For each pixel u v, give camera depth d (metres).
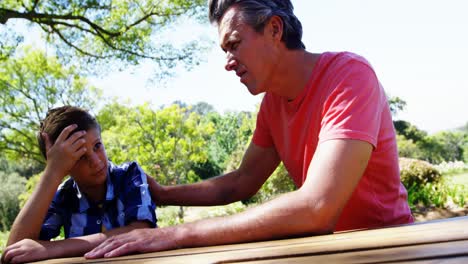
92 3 9.03
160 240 1.07
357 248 0.73
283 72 1.39
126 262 0.87
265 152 1.78
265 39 1.35
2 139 13.63
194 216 13.07
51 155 1.44
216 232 1.06
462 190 10.06
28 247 1.21
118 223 1.57
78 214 1.61
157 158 14.09
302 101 1.39
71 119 1.53
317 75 1.35
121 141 14.27
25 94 13.54
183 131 14.57
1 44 9.13
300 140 1.44
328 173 1.08
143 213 1.51
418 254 0.61
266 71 1.37
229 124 27.06
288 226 1.03
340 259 0.65
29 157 14.35
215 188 1.82
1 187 22.23
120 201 1.58
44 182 1.40
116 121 14.30
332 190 1.06
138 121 14.16
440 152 31.20
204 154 14.88
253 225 1.04
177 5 9.27
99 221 1.60
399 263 0.57
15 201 22.22
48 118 1.58
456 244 0.66
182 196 1.81
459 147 31.58
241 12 1.33
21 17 8.69
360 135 1.13
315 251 0.74
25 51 13.35
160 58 9.45
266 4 1.33
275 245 0.89
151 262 0.83
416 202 9.63
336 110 1.19
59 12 9.03
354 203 1.35
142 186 1.58
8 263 1.20
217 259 0.77
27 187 18.64
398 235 0.84
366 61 1.31
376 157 1.32
